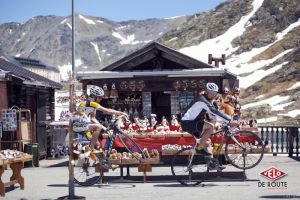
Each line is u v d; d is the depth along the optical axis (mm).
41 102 23281
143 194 11078
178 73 19453
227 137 12750
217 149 12516
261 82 161625
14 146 19641
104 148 12047
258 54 199875
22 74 20984
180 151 12805
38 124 22641
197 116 11719
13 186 12758
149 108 20297
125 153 13562
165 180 13391
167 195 10852
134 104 20422
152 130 17234
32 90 22234
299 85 147875
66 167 18641
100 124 11672
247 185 12281
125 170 16750
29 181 14211
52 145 24047
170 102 20375
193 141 15836
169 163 18000
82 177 13141
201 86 19484
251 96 154375
